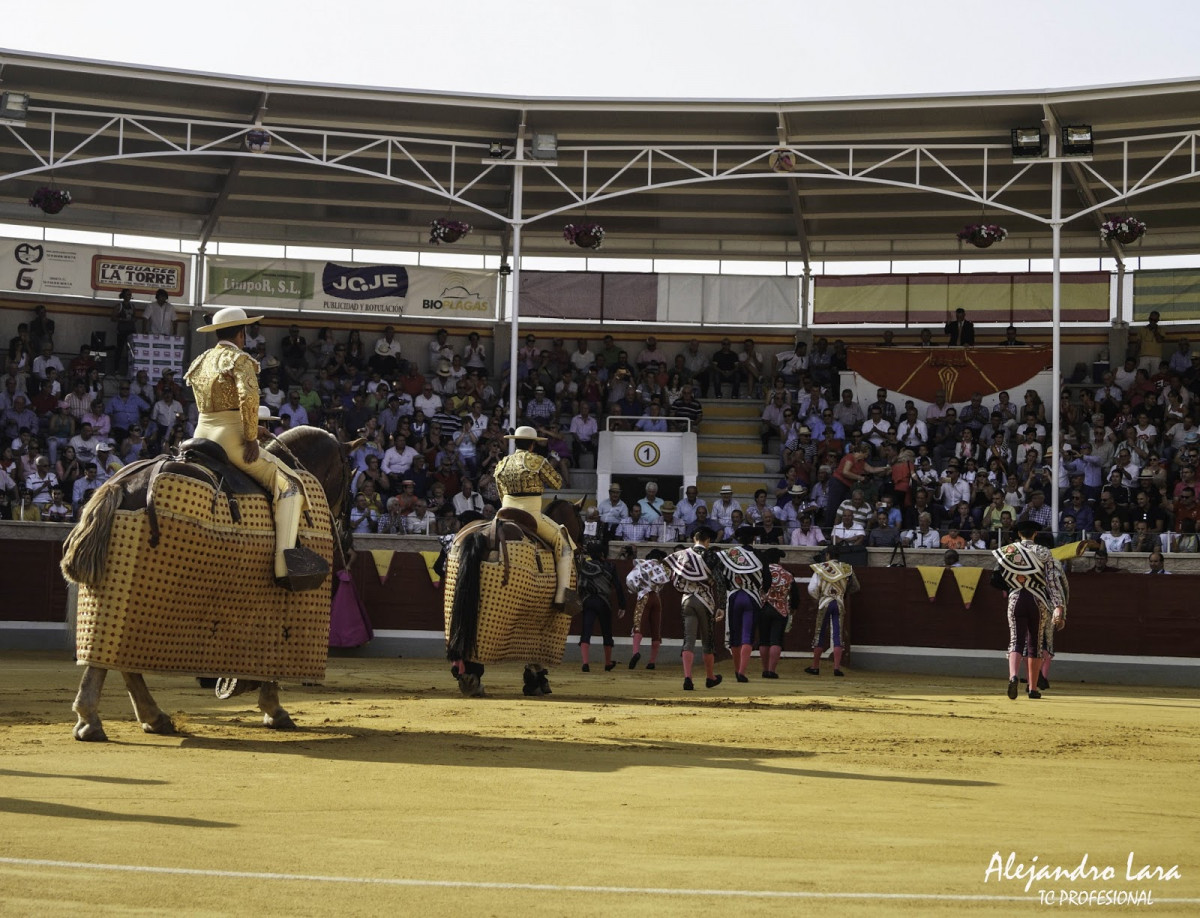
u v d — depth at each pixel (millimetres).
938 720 11094
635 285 29938
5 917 3617
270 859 4484
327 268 29422
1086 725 11156
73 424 25297
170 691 12328
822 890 4215
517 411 27328
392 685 14422
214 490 8273
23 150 25375
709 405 28672
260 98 23000
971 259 29812
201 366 8602
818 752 8469
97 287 28422
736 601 15758
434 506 23688
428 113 23453
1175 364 27641
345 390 27516
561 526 13180
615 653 21031
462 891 4090
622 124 23688
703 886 4234
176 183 27359
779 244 30250
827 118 23266
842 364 28453
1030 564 14414
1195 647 19906
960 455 24984
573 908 3896
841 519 23125
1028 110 22656
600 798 6156
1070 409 26328
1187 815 6211
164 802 5680
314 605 8922
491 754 7875
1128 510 22625
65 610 20531
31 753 7320
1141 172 25531
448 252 30125
